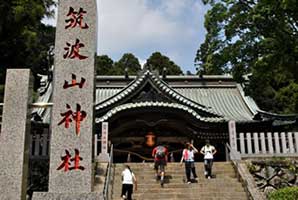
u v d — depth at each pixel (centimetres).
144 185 1523
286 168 1669
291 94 3152
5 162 619
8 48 1805
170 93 2277
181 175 1655
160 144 2333
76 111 838
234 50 1875
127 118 2253
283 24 1703
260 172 1650
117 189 1502
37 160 1666
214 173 1670
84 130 827
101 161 1653
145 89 2305
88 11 906
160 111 2216
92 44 884
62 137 820
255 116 2245
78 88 852
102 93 2783
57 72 861
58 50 877
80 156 811
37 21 1806
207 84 2852
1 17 1642
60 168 801
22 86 654
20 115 639
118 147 2381
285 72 1828
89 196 771
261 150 1773
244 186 1486
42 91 2536
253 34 1809
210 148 1653
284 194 1270
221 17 1862
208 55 1956
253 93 2003
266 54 1814
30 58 1958
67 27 893
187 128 2250
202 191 1474
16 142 627
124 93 2256
